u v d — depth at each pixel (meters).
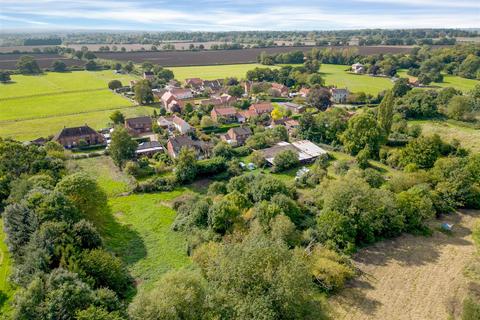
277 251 37.50
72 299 33.91
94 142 102.81
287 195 63.53
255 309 32.62
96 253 44.41
